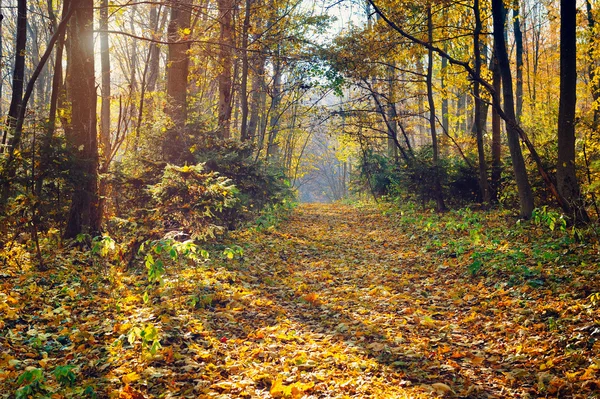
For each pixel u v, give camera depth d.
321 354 5.72
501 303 7.35
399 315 7.42
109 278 8.25
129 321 6.50
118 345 5.73
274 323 7.05
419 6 18.70
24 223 9.16
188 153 13.80
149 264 6.90
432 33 20.67
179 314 6.86
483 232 13.28
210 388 4.81
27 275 8.12
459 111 34.62
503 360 5.50
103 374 5.12
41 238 10.74
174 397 4.59
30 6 28.08
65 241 10.33
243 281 9.16
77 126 10.80
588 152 12.40
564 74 11.63
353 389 4.77
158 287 8.02
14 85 11.48
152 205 10.42
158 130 13.91
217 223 13.54
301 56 20.58
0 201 8.80
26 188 9.11
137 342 5.81
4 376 4.73
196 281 8.34
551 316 6.43
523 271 8.41
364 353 5.81
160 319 6.57
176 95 16.91
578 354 5.16
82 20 10.85
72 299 7.41
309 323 7.12
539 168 12.49
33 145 9.17
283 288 9.16
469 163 19.67
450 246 11.79
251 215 16.27
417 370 5.30
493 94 14.02
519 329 6.22
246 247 12.24
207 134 14.90
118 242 10.07
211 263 9.92
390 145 34.41
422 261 11.22
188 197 10.04
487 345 6.01
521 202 14.01
